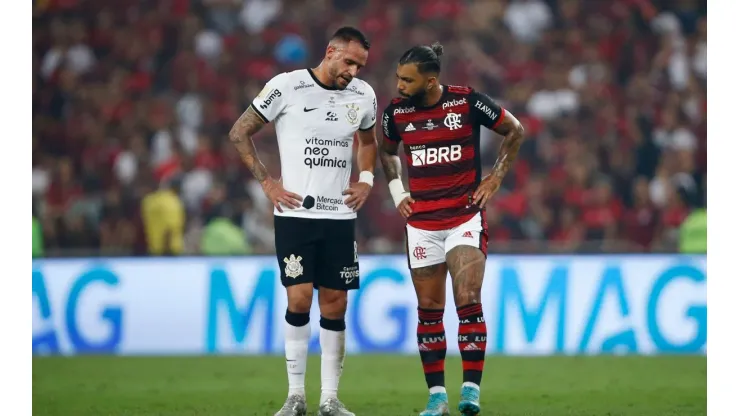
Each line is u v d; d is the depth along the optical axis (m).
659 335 37.06
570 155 53.81
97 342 38.00
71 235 51.41
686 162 53.25
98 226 51.66
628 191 53.25
